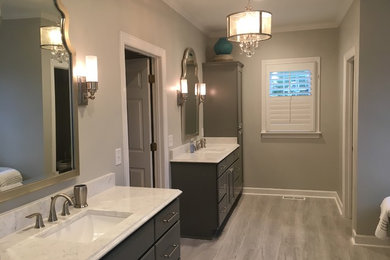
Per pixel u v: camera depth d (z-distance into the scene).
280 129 5.26
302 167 5.25
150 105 3.54
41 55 1.85
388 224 2.98
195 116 4.66
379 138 3.28
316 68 5.05
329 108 5.06
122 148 2.74
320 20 4.76
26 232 1.65
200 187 3.64
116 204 2.08
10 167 1.65
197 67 4.75
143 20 3.10
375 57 3.23
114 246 1.52
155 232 1.99
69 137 2.07
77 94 2.16
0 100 1.60
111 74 2.58
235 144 4.94
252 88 5.33
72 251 1.42
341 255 3.19
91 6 2.33
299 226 3.97
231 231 3.84
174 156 3.81
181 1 3.74
